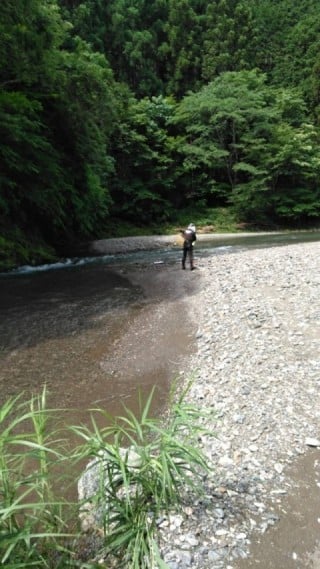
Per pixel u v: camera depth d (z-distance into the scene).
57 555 2.34
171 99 39.25
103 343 7.39
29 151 15.17
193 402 4.95
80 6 45.69
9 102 13.81
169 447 2.60
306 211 31.55
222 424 4.27
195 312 8.80
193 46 49.44
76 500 3.11
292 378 5.11
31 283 12.19
